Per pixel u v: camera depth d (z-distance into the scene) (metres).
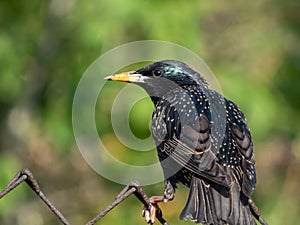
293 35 16.97
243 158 8.40
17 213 15.51
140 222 15.12
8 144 15.68
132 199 15.29
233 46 16.80
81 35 14.05
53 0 15.20
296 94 16.19
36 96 15.32
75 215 16.16
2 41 15.10
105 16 13.89
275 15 17.30
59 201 16.31
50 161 16.53
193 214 8.02
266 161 16.45
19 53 15.20
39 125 15.43
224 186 8.16
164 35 13.88
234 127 8.60
